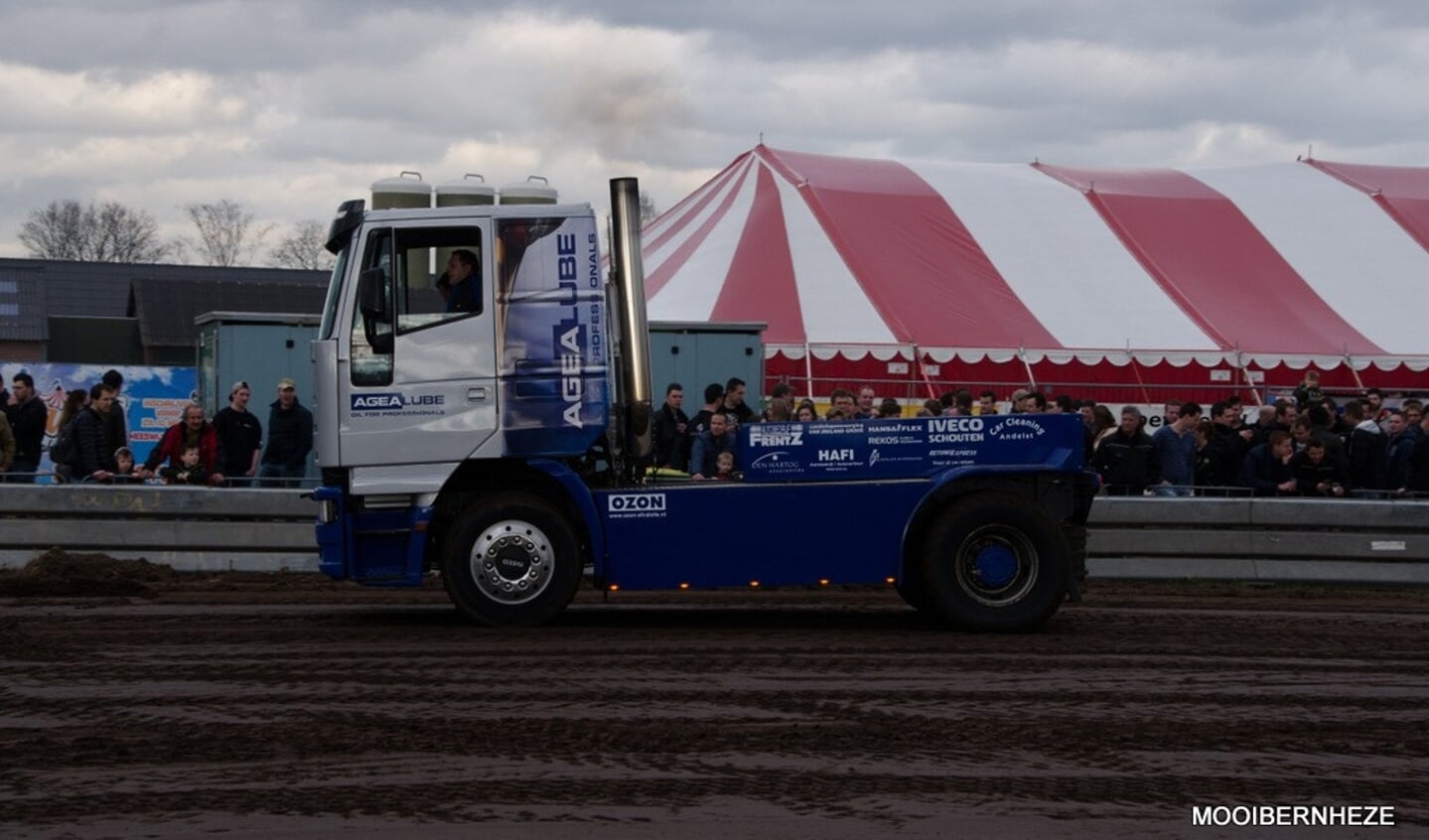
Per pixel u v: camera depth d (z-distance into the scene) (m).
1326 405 14.93
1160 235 29.70
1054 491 10.56
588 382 10.32
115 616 10.96
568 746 6.88
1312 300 28.27
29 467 15.41
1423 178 34.16
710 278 26.36
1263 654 9.70
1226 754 6.94
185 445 14.72
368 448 10.20
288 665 8.81
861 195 29.05
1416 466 15.12
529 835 5.53
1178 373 25.77
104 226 91.00
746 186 29.67
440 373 10.23
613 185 10.72
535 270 10.30
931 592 10.34
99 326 46.31
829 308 25.47
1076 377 25.34
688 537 10.34
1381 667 9.30
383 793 6.06
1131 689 8.42
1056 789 6.24
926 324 25.39
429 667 8.78
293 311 47.53
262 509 13.62
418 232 10.24
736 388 14.13
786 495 10.38
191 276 54.62
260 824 5.64
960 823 5.75
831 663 9.07
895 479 10.44
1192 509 13.71
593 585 10.34
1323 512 13.69
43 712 7.50
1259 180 33.19
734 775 6.38
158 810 5.81
